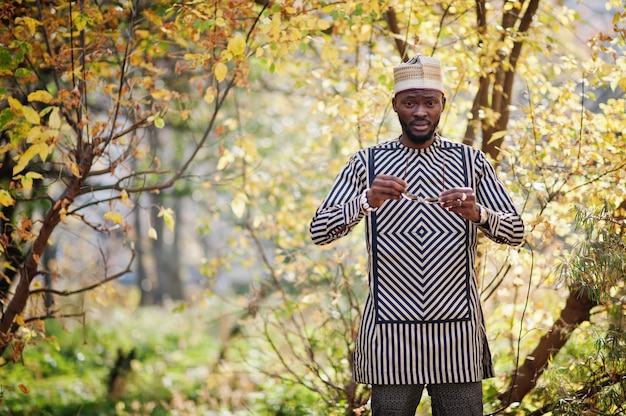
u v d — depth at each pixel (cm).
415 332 305
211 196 618
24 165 363
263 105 866
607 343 367
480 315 318
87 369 903
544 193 417
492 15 487
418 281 305
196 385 818
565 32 550
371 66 487
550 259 434
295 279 531
